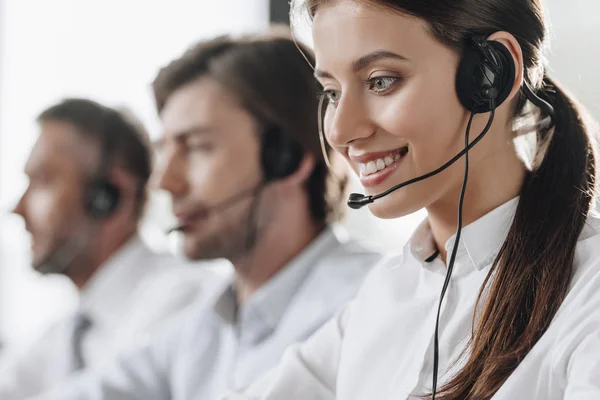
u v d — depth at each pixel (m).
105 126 2.95
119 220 2.92
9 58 3.69
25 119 3.69
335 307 2.01
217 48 2.28
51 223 2.93
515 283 1.22
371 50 1.18
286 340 2.04
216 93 2.23
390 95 1.20
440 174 1.22
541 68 1.29
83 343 2.86
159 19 3.37
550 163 1.28
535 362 1.15
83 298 2.91
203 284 2.66
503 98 1.21
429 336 1.32
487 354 1.20
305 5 1.26
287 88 2.21
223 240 2.22
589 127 1.33
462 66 1.19
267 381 1.53
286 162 2.20
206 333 2.23
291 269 2.16
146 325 2.58
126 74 3.39
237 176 2.21
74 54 3.55
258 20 3.27
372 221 2.76
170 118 2.28
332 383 1.49
